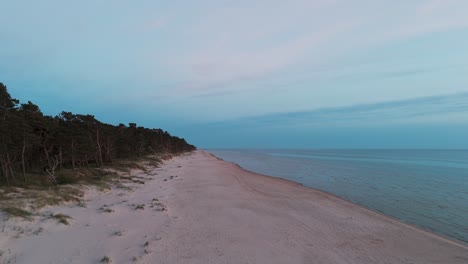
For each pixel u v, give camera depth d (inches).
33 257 341.7
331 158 4028.1
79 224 477.7
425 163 2992.1
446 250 468.8
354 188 1178.0
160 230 486.9
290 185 1192.8
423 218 706.8
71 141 998.4
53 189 677.3
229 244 437.7
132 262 351.3
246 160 3457.2
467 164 2864.2
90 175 986.1
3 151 695.1
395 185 1272.1
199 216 598.9
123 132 1887.3
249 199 824.9
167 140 3464.6
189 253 393.7
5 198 530.6
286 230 530.9
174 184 1061.1
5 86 758.5
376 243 486.0
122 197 744.3
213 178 1307.8
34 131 849.5
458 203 882.8
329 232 534.9
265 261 381.7
